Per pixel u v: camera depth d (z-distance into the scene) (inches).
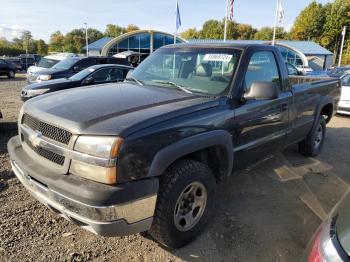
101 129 97.0
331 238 69.1
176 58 158.9
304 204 159.9
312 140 218.5
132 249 120.2
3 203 146.7
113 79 399.9
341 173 202.5
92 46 1877.5
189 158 125.0
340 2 2391.7
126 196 95.0
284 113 169.6
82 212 95.0
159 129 103.7
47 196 104.4
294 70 422.3
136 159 97.4
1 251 114.7
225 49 148.6
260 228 137.0
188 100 125.4
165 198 107.0
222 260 116.8
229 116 129.9
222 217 144.0
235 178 187.6
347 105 390.3
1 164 192.2
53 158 105.4
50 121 106.6
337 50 2455.7
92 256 115.5
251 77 146.4
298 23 2615.7
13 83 811.4
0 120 312.0
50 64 653.3
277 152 177.0
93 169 95.6
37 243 120.5
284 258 119.2
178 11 784.3
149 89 140.6
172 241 115.2
